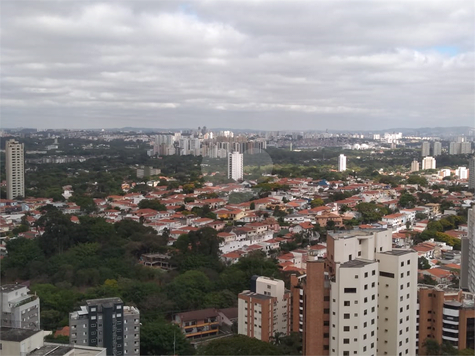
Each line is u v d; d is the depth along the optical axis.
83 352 115.88
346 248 131.25
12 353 109.00
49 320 181.12
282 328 171.12
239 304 171.88
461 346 150.12
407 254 136.00
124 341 162.25
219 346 143.50
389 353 136.62
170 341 166.38
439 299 151.62
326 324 127.81
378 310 137.12
